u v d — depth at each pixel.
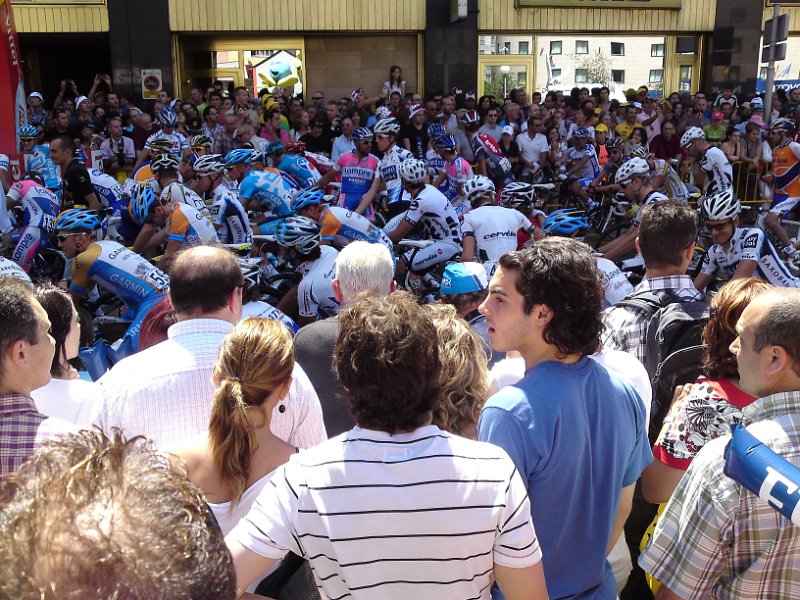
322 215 5.26
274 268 5.86
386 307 1.39
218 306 2.19
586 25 14.20
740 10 14.46
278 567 1.70
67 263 5.72
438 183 8.40
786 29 10.62
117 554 0.67
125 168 10.38
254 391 1.76
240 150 7.06
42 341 1.79
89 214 4.38
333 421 2.66
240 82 13.87
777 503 1.27
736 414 1.85
